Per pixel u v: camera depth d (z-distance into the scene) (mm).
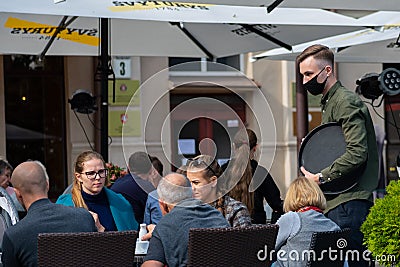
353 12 29297
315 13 18047
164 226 12492
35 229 12570
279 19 17328
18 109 30859
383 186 29141
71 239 12070
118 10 15664
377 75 23203
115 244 12352
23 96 30906
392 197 12633
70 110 30547
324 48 15188
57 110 31094
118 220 15594
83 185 15562
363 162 14531
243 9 17344
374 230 12570
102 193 15820
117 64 29859
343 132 14828
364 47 22922
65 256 12086
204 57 23984
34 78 30984
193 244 12117
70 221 12805
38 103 30984
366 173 14906
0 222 15367
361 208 14766
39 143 30984
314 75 15086
